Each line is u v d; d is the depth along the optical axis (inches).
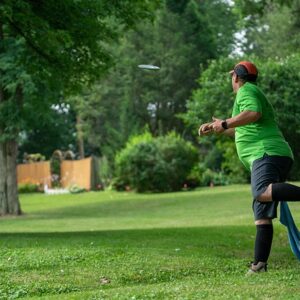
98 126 3479.3
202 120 1847.9
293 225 437.7
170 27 3297.2
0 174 1605.6
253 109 423.8
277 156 426.0
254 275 424.5
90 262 521.0
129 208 1722.4
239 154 440.1
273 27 2618.1
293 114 1727.4
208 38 3363.7
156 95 3304.6
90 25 936.9
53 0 887.7
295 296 345.4
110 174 2682.1
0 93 1517.0
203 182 2412.6
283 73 1740.9
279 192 407.8
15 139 1592.0
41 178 3093.0
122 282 446.0
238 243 698.2
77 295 379.2
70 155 3053.6
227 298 344.2
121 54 3297.2
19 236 800.3
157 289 383.2
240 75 450.9
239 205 1549.0
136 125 3009.4
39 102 1487.5
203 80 1892.2
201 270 485.7
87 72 1030.4
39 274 471.8
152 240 713.0
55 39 876.6
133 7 1069.8
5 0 846.5
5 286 432.1
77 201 2129.7
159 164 2234.3
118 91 3373.5
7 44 1402.6
